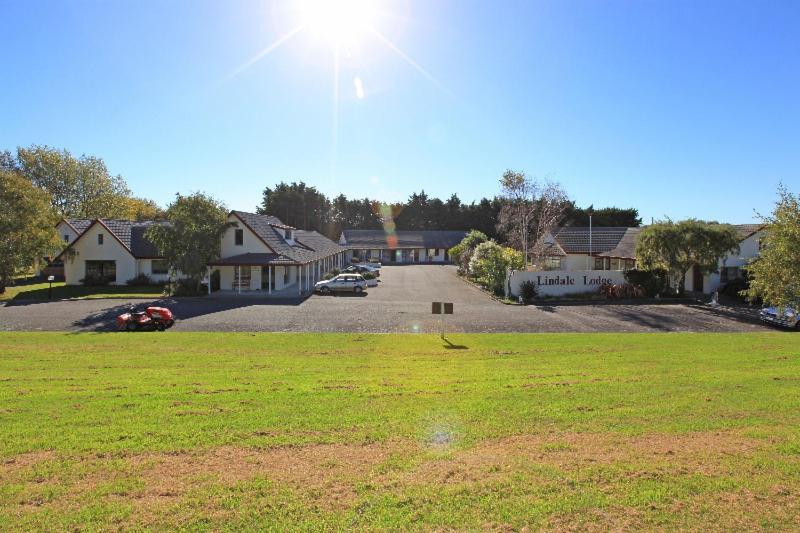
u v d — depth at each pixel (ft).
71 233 159.53
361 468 23.41
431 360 50.24
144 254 137.49
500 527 18.42
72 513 19.36
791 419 30.45
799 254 53.26
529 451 25.49
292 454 25.05
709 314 89.76
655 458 24.56
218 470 23.21
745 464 23.73
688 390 37.11
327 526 18.45
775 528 18.34
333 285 119.96
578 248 160.04
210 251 117.08
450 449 25.72
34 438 27.07
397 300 107.86
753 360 49.16
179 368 46.24
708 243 102.89
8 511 19.54
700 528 18.35
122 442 26.53
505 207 185.57
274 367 46.68
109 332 69.92
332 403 33.71
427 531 18.15
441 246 274.16
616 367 46.19
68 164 208.54
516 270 117.19
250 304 100.01
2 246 113.09
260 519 18.97
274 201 299.58
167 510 19.61
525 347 57.57
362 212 341.62
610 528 18.37
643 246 109.81
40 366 47.06
